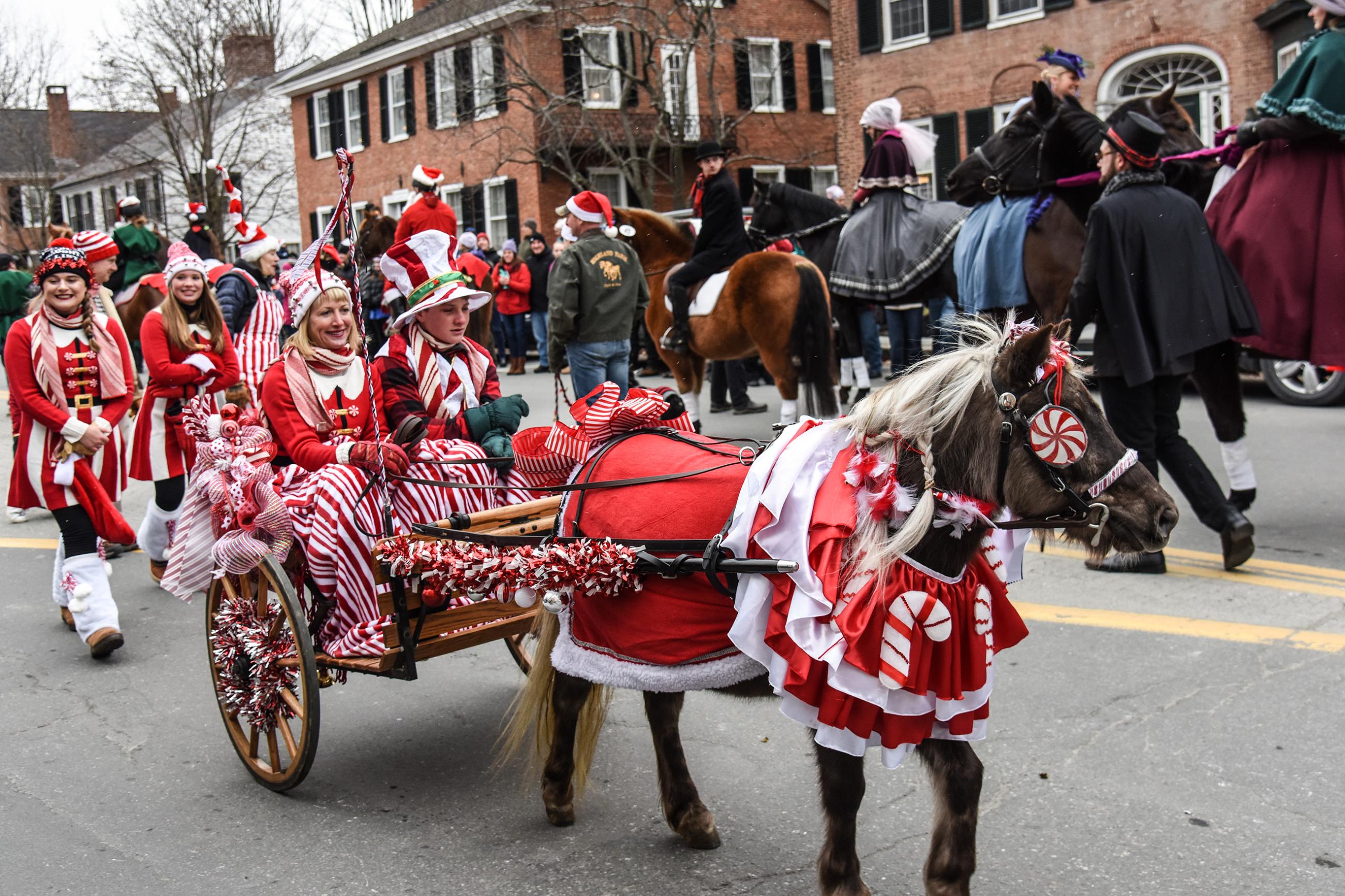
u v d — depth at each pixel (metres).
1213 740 4.26
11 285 14.95
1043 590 6.14
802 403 10.67
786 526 2.87
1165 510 2.83
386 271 4.64
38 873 3.63
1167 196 6.03
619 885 3.49
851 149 24.30
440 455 4.29
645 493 3.33
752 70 28.39
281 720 4.14
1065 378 2.85
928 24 22.53
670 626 3.15
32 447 5.65
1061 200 7.77
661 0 26.42
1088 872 3.44
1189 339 5.98
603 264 8.84
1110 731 4.39
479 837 3.83
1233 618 5.51
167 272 6.44
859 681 2.71
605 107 26.14
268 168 35.50
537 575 3.21
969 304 8.18
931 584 2.80
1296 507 7.45
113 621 5.68
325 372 4.43
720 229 9.55
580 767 3.80
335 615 4.10
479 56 27.02
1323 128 6.27
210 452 4.21
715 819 3.88
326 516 3.97
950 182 8.27
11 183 37.06
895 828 3.76
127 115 37.31
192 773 4.38
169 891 3.52
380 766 4.41
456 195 29.05
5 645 5.97
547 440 3.95
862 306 10.70
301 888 3.52
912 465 2.85
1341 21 6.34
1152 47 19.56
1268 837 3.59
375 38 33.78
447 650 4.02
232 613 4.27
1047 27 20.80
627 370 9.25
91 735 4.77
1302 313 6.57
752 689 3.23
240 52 31.17
